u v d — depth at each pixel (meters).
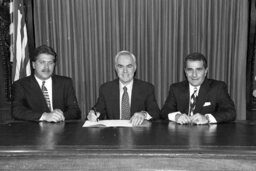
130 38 3.28
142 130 1.90
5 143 1.59
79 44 3.31
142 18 3.27
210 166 1.39
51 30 3.28
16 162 1.43
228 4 3.26
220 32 3.30
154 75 3.36
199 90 2.53
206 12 3.29
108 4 3.25
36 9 3.24
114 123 2.13
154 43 3.31
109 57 3.33
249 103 3.39
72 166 1.42
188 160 1.39
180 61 3.33
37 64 2.65
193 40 3.31
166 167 1.40
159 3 3.25
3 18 3.19
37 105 2.67
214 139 1.64
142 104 2.66
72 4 3.25
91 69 3.35
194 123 2.12
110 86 2.69
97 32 3.30
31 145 1.54
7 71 3.30
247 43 3.29
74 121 2.23
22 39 3.14
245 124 2.10
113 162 1.41
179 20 3.29
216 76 3.36
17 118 2.36
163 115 2.55
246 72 3.34
